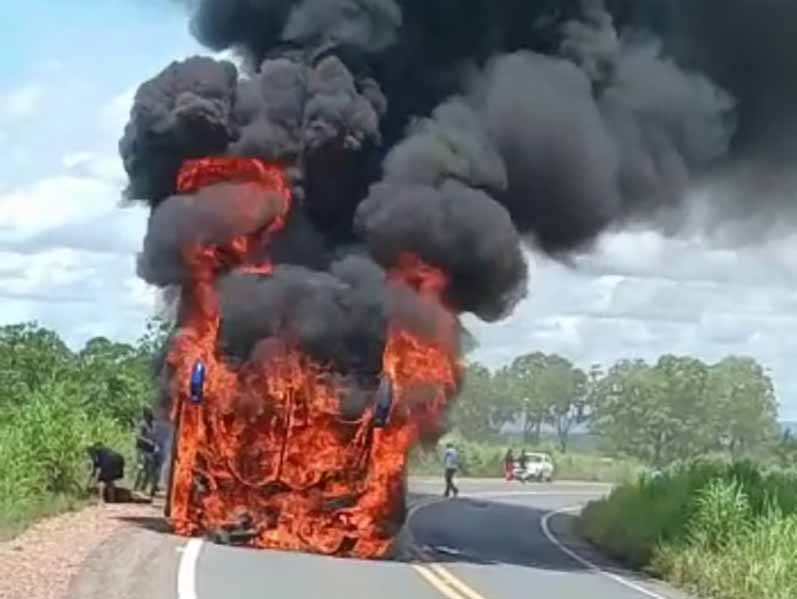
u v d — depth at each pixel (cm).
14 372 3972
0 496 2366
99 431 3200
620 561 2766
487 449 8262
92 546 1903
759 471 3259
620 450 12200
